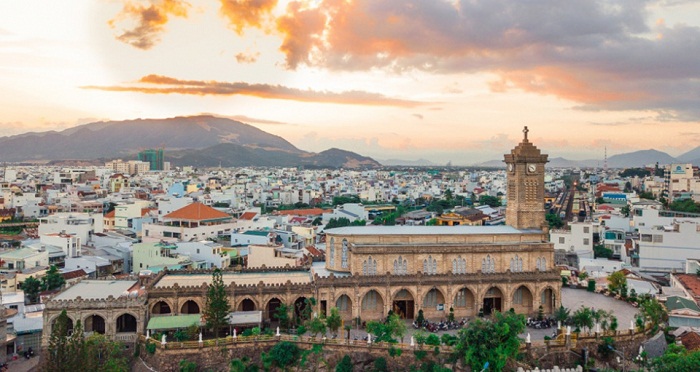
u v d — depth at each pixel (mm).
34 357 120625
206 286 120750
